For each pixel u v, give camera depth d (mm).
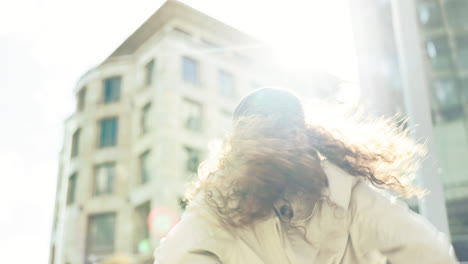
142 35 38500
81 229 36938
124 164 37625
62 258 36375
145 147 36469
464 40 12961
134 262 34031
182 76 36469
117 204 36938
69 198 38625
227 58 38188
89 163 38906
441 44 12883
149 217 34594
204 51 37688
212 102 36906
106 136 39219
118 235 35906
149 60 37969
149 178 35188
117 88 40094
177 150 34781
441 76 12648
